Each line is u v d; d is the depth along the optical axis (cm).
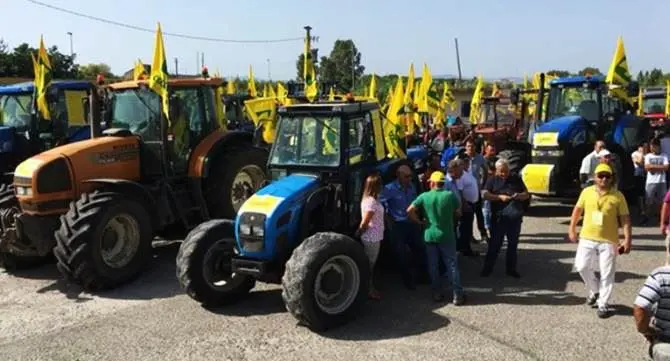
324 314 591
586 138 1111
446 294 704
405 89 1417
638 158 1118
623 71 1147
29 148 1038
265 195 656
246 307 679
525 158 1177
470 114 2006
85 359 553
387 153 828
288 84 1459
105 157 829
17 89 1065
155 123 873
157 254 917
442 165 1003
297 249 600
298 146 730
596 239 617
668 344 375
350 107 714
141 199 796
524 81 2138
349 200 714
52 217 785
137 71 1041
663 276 375
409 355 539
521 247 909
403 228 733
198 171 897
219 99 969
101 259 735
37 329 631
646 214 1038
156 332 612
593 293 639
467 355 534
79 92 1096
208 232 667
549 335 573
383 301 685
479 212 933
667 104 1783
